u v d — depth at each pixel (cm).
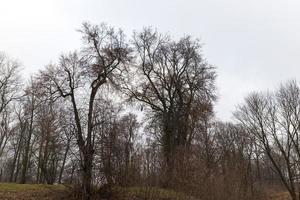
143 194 2848
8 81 4956
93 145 2828
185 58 3984
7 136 5138
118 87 3269
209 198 3170
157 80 3941
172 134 3775
